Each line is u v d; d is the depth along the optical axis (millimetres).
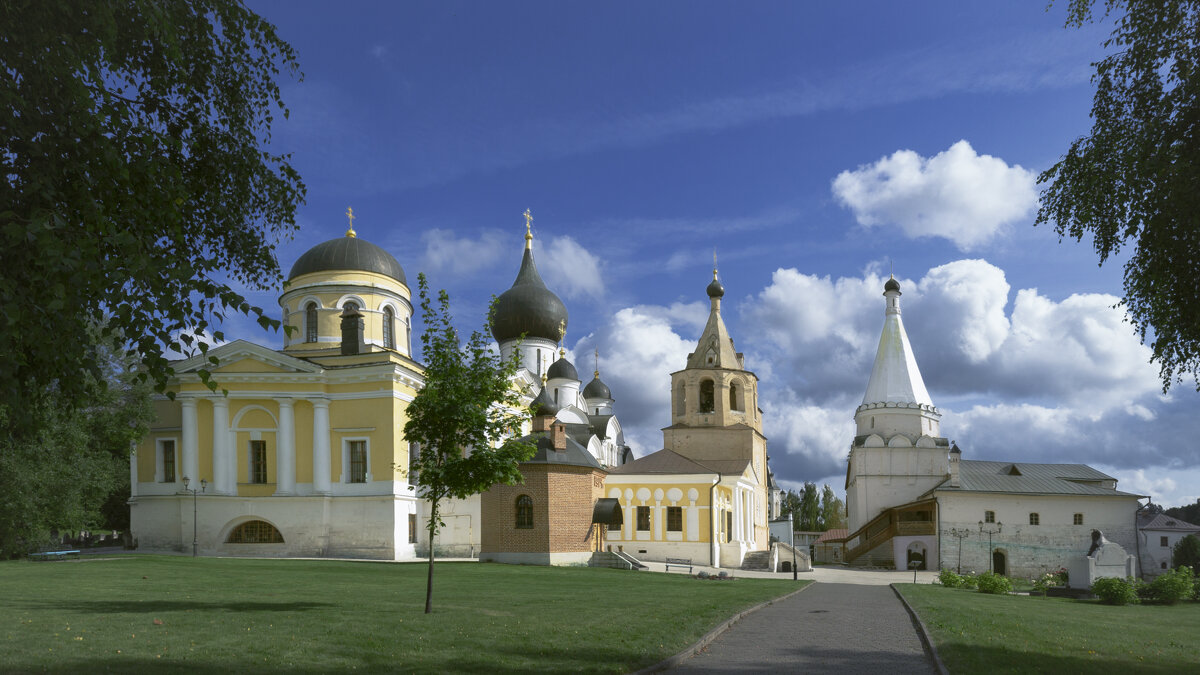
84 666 11430
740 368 67562
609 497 54938
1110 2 14023
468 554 49969
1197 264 13625
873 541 65875
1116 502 62062
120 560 38438
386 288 56906
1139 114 14016
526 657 12797
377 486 48688
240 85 13016
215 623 15984
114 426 45375
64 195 9586
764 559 55719
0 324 7945
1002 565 61406
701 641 15203
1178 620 24781
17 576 28156
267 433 50156
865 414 71938
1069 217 14969
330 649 13117
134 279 8500
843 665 13602
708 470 55500
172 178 10641
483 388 20156
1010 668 12984
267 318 9023
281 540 49375
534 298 77250
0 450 36188
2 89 8820
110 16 9523
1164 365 15125
